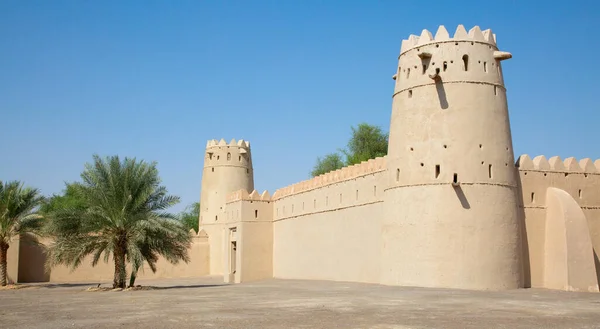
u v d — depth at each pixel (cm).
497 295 2088
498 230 2484
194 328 1277
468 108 2548
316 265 3781
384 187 3003
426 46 2648
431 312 1546
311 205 3894
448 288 2412
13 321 1497
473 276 2427
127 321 1429
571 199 2652
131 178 2869
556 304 1756
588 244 2561
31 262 4291
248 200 4419
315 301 1900
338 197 3541
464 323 1329
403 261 2584
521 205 2700
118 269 2969
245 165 5534
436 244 2483
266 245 4444
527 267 2661
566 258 2562
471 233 2458
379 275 3014
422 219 2534
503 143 2581
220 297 2175
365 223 3195
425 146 2580
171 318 1477
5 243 3534
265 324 1327
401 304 1761
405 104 2686
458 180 2498
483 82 2584
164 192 2972
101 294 2552
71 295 2539
